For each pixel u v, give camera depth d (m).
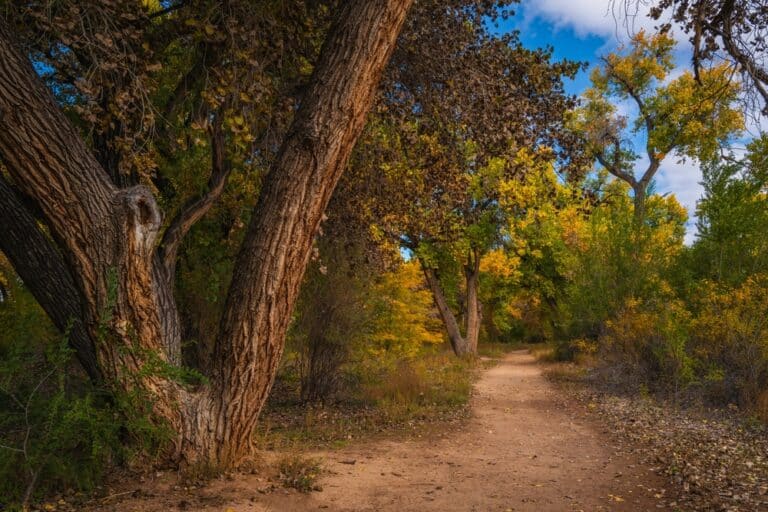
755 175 13.47
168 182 8.90
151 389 5.03
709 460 6.31
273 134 7.40
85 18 5.33
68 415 4.39
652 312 13.32
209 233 10.09
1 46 4.30
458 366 20.56
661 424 8.86
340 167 5.38
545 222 26.11
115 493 4.64
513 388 15.11
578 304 17.28
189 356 10.37
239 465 5.53
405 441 8.09
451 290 30.64
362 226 10.05
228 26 5.83
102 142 6.20
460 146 8.88
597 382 14.95
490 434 8.79
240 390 5.44
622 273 15.07
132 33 5.29
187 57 7.57
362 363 12.94
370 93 5.30
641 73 26.75
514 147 7.98
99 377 5.04
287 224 5.22
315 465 5.83
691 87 24.20
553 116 7.86
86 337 5.15
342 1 5.38
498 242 26.81
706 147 24.44
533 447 7.77
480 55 7.29
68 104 7.04
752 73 7.27
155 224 4.88
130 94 5.62
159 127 7.10
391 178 9.52
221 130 6.86
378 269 11.92
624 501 5.00
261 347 5.41
